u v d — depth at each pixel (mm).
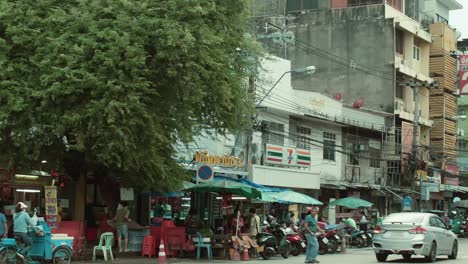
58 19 17375
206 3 18359
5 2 17609
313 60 45875
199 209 29375
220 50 18641
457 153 55031
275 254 23203
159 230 22094
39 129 17500
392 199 43156
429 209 48719
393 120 43219
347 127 39281
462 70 49781
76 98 17219
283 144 33844
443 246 21688
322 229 25812
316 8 46750
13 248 15812
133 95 17016
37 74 17500
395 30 44906
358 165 40281
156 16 17609
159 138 18125
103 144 17297
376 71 44281
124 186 21266
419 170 42250
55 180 22891
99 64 17094
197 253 21594
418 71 48250
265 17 45375
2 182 21484
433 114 49562
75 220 21797
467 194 54562
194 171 25438
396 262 20797
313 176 34656
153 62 17812
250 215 22953
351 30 45188
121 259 19906
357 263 20234
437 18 53812
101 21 17375
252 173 29812
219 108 19672
